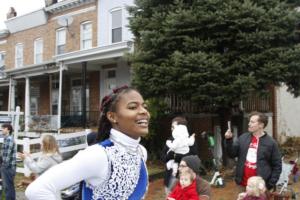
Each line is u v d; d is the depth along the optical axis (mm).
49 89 23891
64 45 23406
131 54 13352
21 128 19688
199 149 14977
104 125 2283
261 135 5926
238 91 11359
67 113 22141
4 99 28781
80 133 14180
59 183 1951
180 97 13031
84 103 18281
